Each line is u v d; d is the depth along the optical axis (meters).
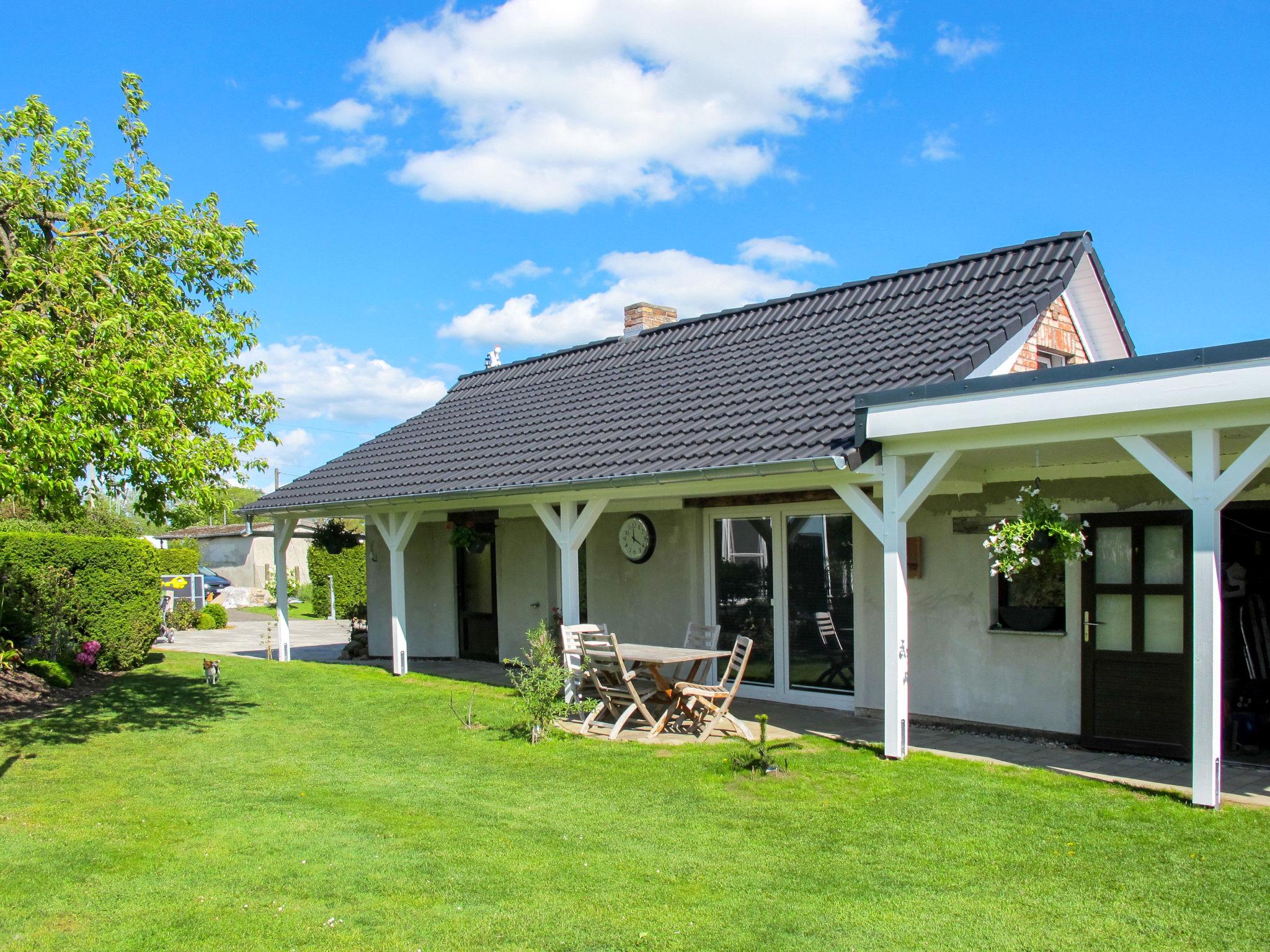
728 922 4.47
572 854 5.51
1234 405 5.76
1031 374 6.51
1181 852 5.29
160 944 4.29
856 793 6.71
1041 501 7.13
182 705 11.23
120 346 8.07
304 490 14.95
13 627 12.92
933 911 4.56
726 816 6.23
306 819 6.31
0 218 8.55
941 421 6.97
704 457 8.70
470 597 15.91
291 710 10.81
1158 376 5.94
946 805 6.34
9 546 13.10
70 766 7.99
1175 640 7.68
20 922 4.54
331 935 4.38
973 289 10.45
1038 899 4.68
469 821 6.23
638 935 4.34
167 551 34.38
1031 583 8.83
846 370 9.71
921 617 9.44
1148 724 7.76
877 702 9.77
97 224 8.95
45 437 7.19
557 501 10.24
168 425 8.40
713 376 11.70
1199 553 5.99
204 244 9.54
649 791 6.92
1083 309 11.22
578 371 15.08
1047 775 7.12
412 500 11.97
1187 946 4.12
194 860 5.45
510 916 4.58
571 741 8.72
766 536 11.05
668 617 11.99
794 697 10.70
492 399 15.76
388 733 9.39
